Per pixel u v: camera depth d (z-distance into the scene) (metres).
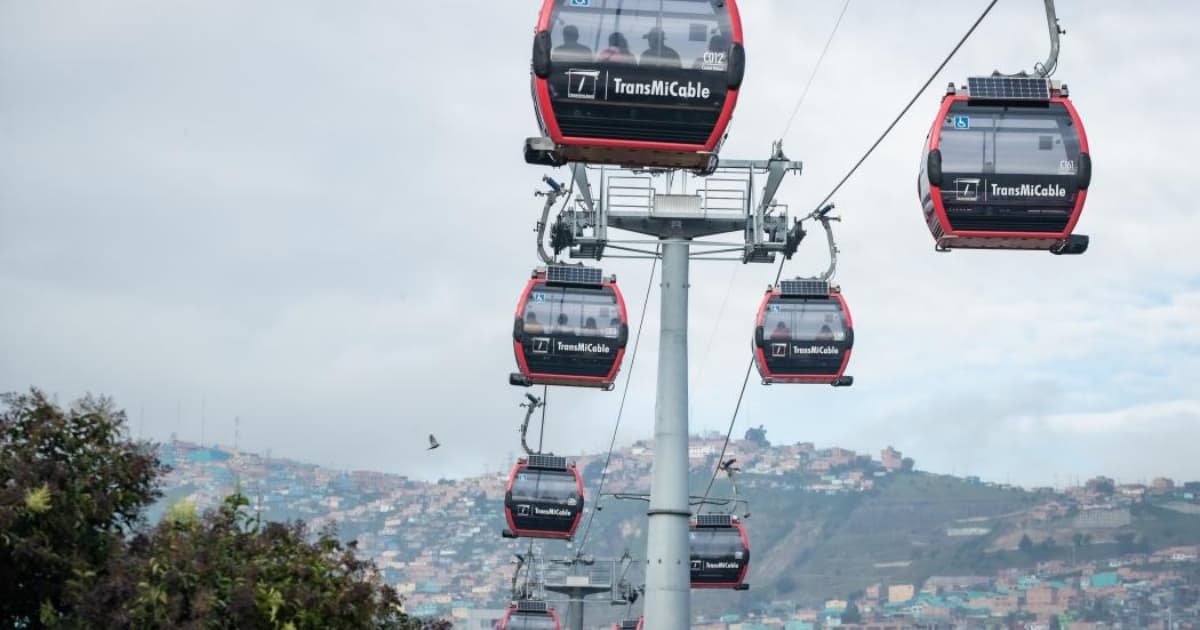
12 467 15.29
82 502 15.46
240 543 16.64
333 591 16.42
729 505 56.94
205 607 14.98
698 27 21.25
